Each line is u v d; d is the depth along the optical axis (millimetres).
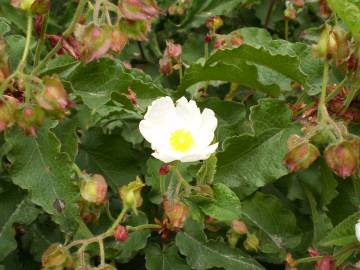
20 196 237
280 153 244
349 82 235
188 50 347
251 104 301
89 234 209
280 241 253
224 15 368
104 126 275
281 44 276
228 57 254
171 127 227
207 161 220
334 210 258
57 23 348
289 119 247
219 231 253
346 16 213
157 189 241
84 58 191
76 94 228
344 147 205
